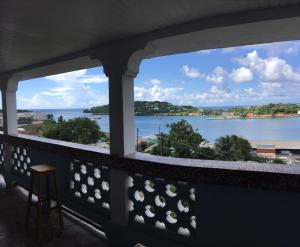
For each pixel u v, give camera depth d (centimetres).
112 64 263
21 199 415
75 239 294
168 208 237
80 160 314
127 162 254
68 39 254
